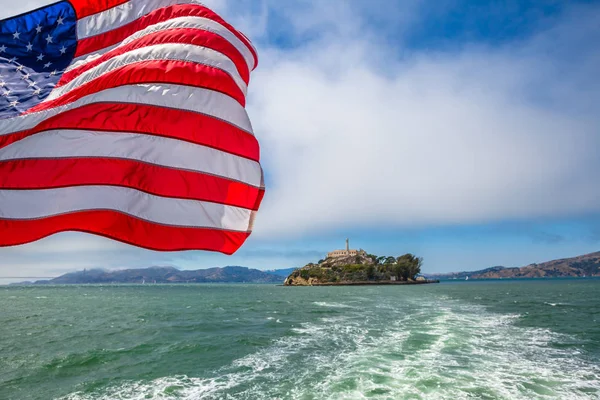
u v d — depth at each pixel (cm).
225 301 6681
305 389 1236
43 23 457
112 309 4934
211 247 373
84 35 459
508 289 11206
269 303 5850
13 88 403
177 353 1881
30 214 329
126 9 470
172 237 360
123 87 380
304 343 2083
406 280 19775
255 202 404
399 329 2556
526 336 2227
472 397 1126
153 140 371
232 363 1644
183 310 4588
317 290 12631
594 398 1112
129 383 1373
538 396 1130
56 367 1639
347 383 1281
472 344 1956
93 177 350
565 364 1517
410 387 1223
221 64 414
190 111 387
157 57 402
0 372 1565
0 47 434
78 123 362
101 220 343
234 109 407
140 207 356
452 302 5497
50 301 7425
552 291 9462
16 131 351
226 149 395
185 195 371
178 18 445
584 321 3003
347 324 2892
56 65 438
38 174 341
